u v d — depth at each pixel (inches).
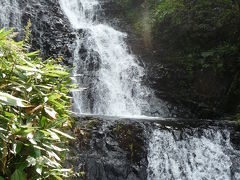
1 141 52.0
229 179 194.7
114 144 169.9
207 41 321.4
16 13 323.0
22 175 52.9
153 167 175.3
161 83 318.7
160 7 374.6
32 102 64.8
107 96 310.5
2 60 62.6
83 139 159.2
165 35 346.6
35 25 329.1
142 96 315.6
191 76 314.2
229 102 300.7
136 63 339.0
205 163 195.5
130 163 167.2
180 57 327.9
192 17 328.2
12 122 53.5
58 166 68.7
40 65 77.0
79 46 330.0
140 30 374.3
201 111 300.8
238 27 309.3
